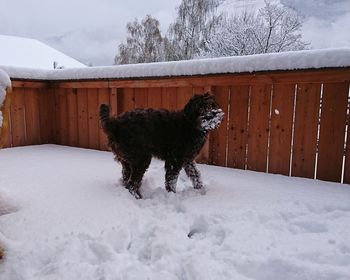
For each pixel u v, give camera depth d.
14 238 1.87
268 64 3.33
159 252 1.75
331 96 3.17
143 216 2.23
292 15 9.73
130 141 2.80
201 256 1.70
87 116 5.04
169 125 2.91
